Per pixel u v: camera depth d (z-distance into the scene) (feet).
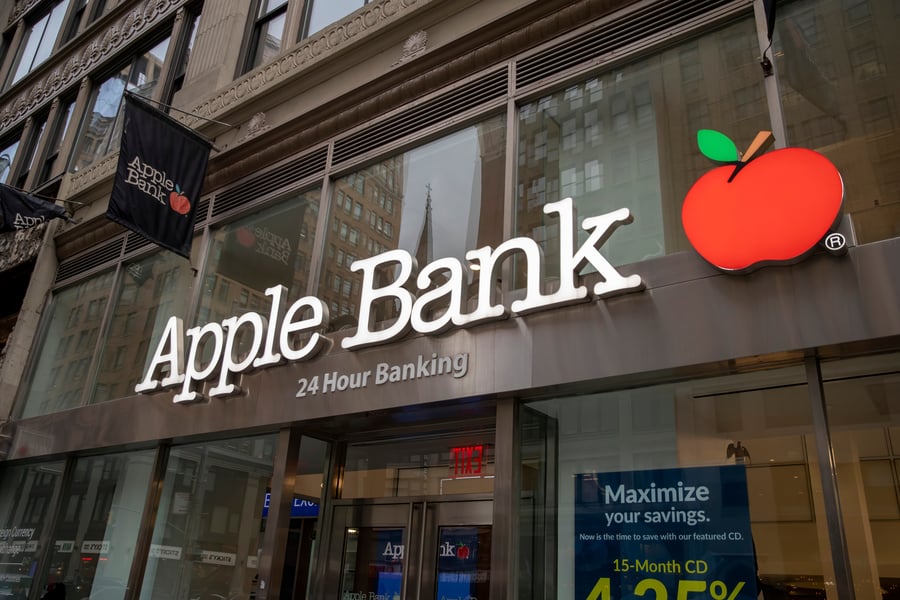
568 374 18.25
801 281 15.40
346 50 29.91
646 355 17.11
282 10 37.47
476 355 20.21
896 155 16.29
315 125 30.09
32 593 31.45
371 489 24.53
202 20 41.55
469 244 23.20
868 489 14.16
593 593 16.92
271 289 26.30
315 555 24.64
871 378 14.96
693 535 15.96
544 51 23.77
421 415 22.59
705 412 16.87
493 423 22.15
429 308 22.00
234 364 25.91
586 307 18.54
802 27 18.74
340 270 26.53
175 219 29.66
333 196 28.48
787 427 15.56
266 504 24.70
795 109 18.03
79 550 30.86
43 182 50.93
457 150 25.22
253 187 31.86
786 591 14.37
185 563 26.66
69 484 33.09
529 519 18.61
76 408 33.47
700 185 17.31
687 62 20.63
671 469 16.85
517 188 22.68
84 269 40.06
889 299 14.21
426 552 21.84
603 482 17.78
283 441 24.52
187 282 32.83
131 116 28.96
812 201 15.40
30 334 40.60
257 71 34.12
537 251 19.67
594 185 20.99
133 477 30.14
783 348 15.20
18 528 34.60
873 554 13.69
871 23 17.76
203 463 27.96
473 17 26.25
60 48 56.24
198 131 35.63
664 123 20.33
